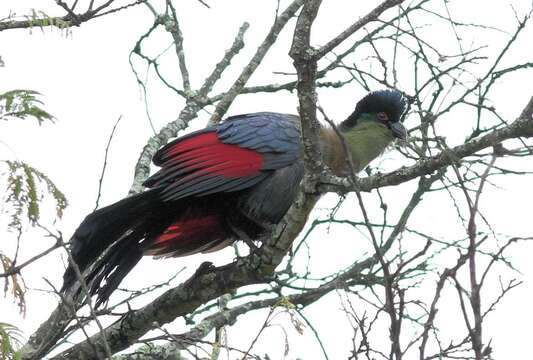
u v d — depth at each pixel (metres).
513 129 8.31
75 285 10.02
